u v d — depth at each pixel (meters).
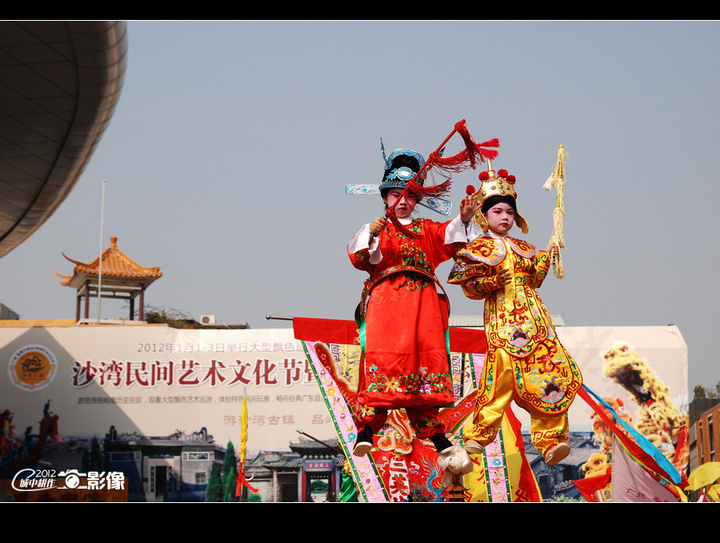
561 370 6.85
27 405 20.16
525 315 6.92
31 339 20.41
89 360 20.34
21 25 10.82
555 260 7.23
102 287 26.27
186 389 20.20
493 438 6.86
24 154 14.38
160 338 20.44
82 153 14.61
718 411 17.84
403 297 6.79
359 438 6.74
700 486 9.69
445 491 7.74
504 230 7.14
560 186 7.34
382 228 6.68
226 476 19.83
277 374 20.11
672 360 19.30
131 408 20.19
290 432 19.92
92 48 11.47
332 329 8.47
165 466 19.95
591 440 18.98
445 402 6.64
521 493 8.11
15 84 12.28
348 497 8.34
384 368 6.65
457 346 8.66
